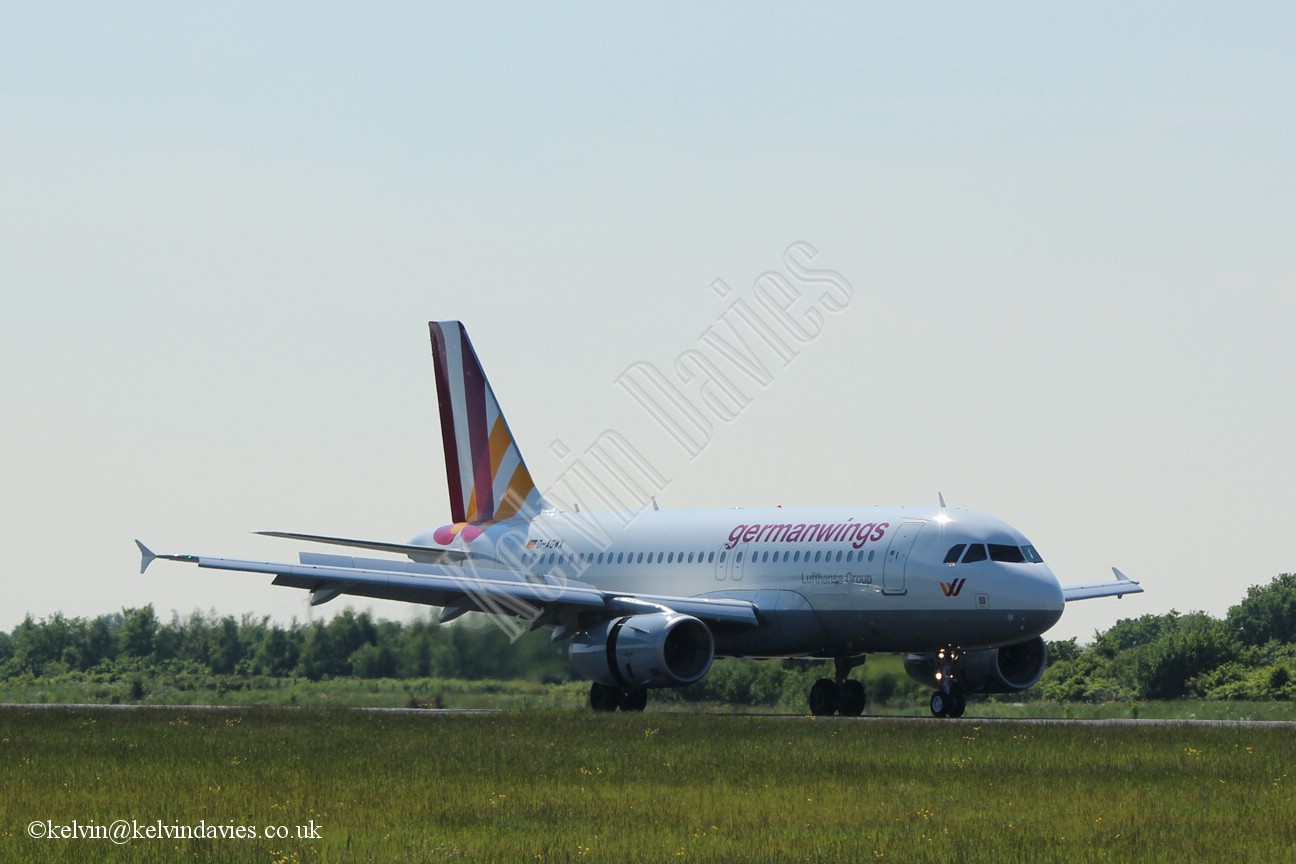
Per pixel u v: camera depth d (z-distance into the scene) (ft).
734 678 611.06
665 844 211.61
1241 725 407.85
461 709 535.60
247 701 624.18
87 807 249.75
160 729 400.06
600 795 259.39
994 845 209.77
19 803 254.68
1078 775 283.79
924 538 452.76
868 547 461.37
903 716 491.31
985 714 579.89
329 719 433.89
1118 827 224.74
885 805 246.06
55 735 382.22
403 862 200.95
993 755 319.27
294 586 469.57
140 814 240.94
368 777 286.66
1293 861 198.90
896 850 206.69
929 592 447.01
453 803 250.78
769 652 484.33
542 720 423.23
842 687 506.48
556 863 198.90
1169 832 220.23
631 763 306.35
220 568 447.42
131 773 294.66
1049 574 448.24
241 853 209.56
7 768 303.27
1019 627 440.45
